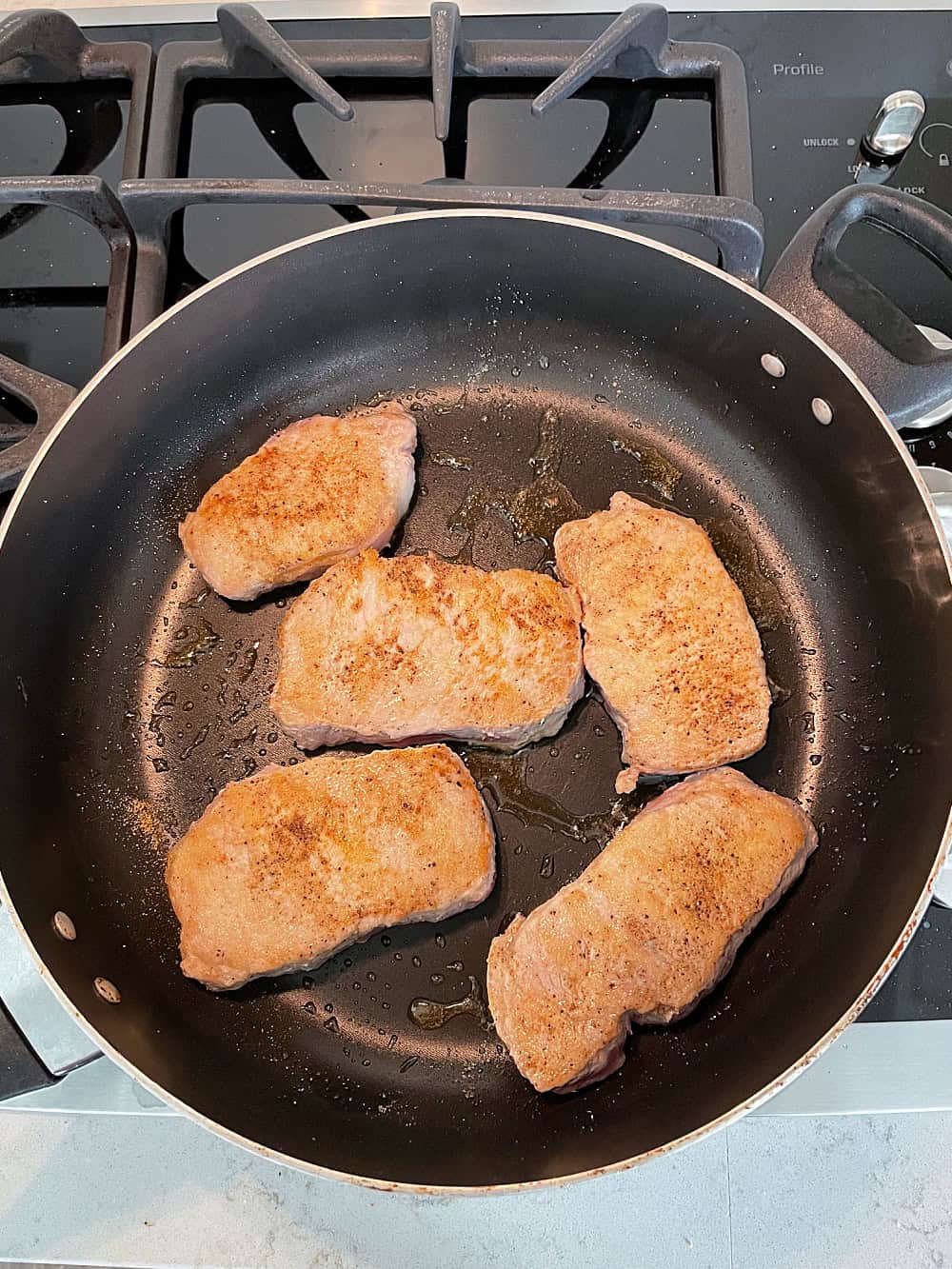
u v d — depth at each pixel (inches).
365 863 12.8
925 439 14.9
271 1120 12.5
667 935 12.3
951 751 12.5
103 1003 12.4
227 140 15.8
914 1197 13.3
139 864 13.9
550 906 12.6
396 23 16.6
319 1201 13.3
